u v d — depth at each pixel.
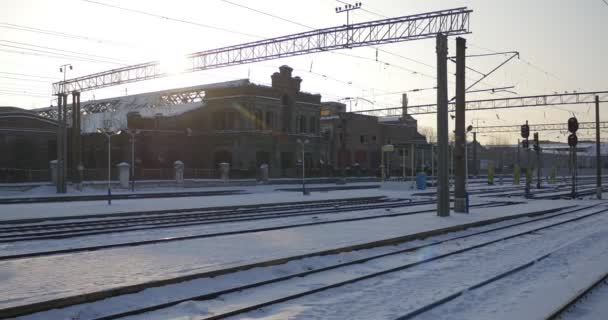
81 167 43.53
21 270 9.93
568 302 8.32
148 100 74.38
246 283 9.50
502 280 10.27
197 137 65.38
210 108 65.56
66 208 25.78
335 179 68.00
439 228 17.36
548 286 9.70
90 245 13.82
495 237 16.89
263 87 64.00
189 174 53.72
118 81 42.59
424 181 50.09
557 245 15.07
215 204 29.19
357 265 11.69
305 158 69.38
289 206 29.02
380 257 12.73
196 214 23.64
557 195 41.16
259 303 8.06
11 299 7.54
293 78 67.88
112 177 48.81
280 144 65.75
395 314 7.68
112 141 59.59
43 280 9.00
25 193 40.56
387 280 10.16
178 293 8.62
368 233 15.88
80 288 8.27
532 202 33.00
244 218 21.44
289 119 67.62
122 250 12.50
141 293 8.39
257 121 63.56
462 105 23.81
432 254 13.25
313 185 59.78
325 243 13.66
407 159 93.50
